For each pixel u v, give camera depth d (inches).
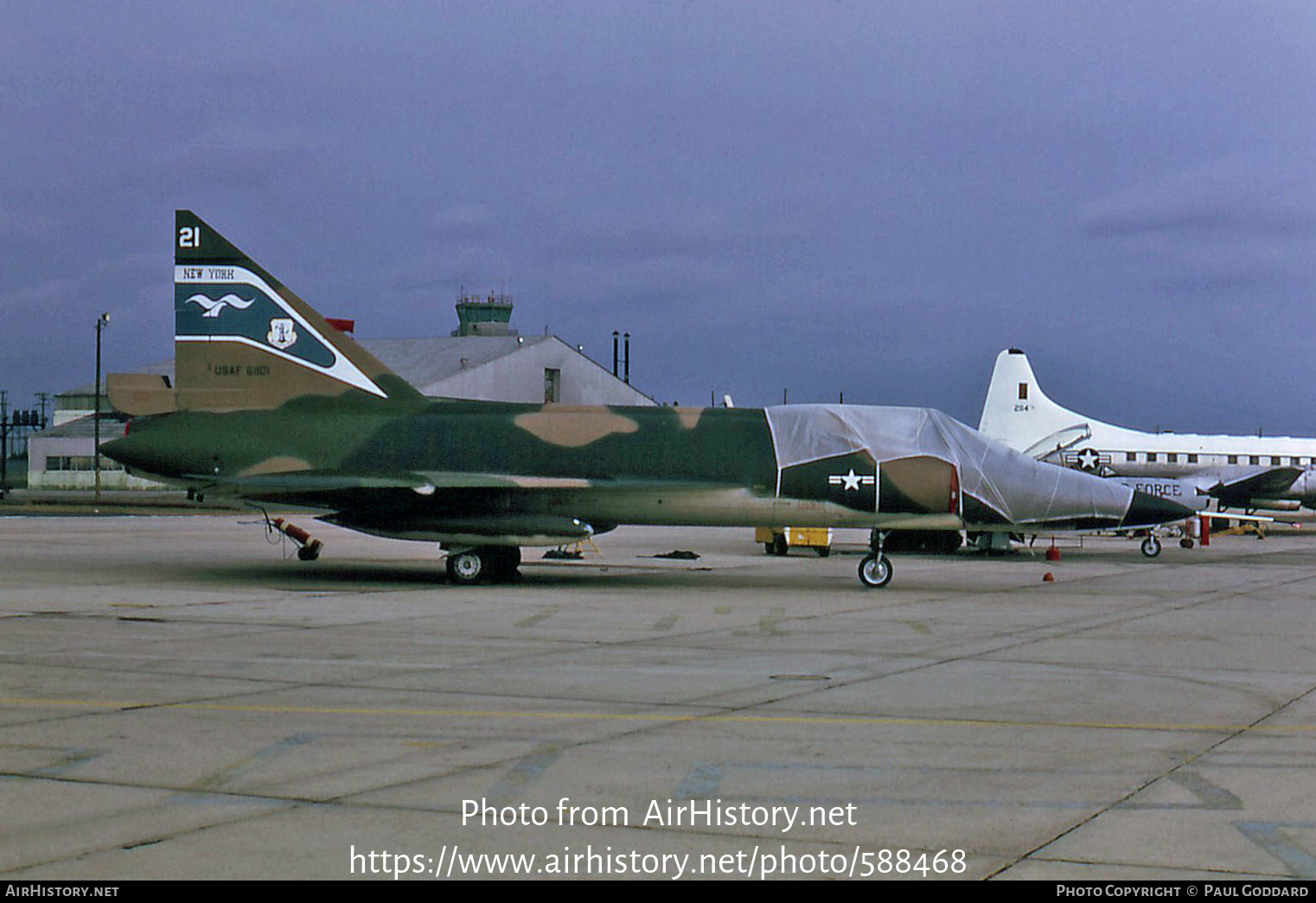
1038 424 2096.5
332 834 290.8
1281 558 1492.4
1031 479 1009.5
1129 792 333.7
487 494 978.1
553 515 976.3
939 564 1338.6
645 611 783.1
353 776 343.9
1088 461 2044.8
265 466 967.6
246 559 1210.6
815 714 439.5
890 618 763.4
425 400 1007.0
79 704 443.8
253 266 995.9
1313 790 337.4
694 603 839.7
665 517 981.8
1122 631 705.0
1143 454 2028.8
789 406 1026.1
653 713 438.0
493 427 986.1
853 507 979.9
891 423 1008.9
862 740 396.8
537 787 334.0
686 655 585.6
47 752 367.9
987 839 292.0
